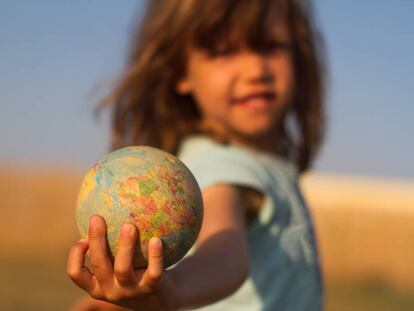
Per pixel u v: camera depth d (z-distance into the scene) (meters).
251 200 2.75
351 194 17.36
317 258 2.98
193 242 1.98
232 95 3.19
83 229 1.93
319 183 17.56
